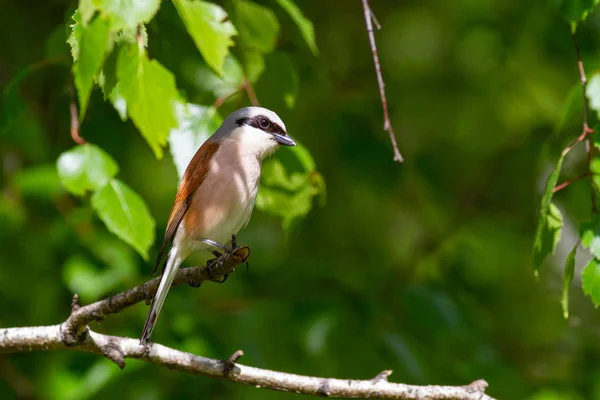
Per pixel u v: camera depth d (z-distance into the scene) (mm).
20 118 9555
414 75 16391
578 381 12359
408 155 13914
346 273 12430
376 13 16031
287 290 11602
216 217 8617
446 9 16609
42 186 10180
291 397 11328
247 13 8992
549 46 11953
